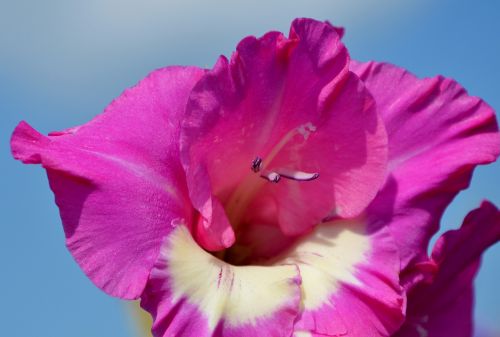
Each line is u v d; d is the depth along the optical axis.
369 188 0.36
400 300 0.35
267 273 0.35
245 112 0.35
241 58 0.35
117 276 0.34
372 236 0.36
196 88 0.35
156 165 0.35
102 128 0.35
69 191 0.34
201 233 0.36
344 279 0.36
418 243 0.36
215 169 0.36
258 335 0.34
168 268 0.34
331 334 0.35
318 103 0.36
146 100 0.35
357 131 0.36
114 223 0.34
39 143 0.34
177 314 0.34
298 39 0.35
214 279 0.35
